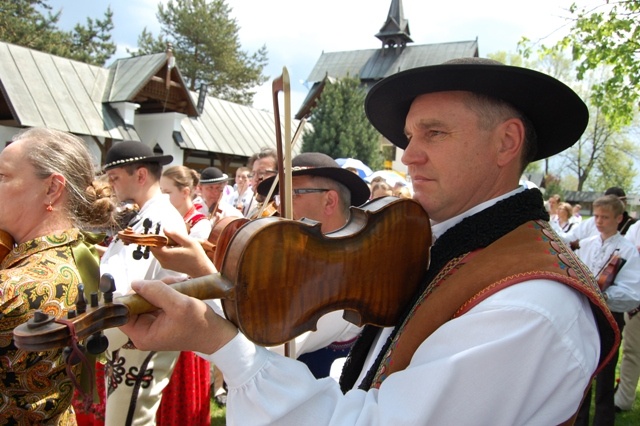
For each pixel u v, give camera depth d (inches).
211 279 40.8
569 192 1674.5
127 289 107.9
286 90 52.7
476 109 50.6
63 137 75.6
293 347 61.9
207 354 40.6
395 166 1063.6
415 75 49.7
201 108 711.1
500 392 39.4
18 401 64.4
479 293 44.4
